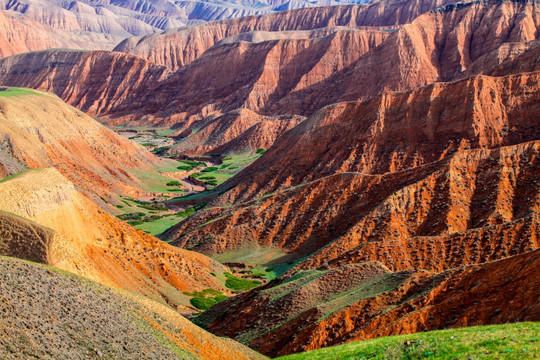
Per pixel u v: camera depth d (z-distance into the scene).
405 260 67.06
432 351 29.22
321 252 82.00
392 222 84.19
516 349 25.44
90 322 30.42
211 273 85.19
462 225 82.12
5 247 44.34
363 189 100.75
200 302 71.50
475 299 42.41
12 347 23.92
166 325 37.88
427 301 45.97
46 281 31.66
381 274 57.72
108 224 72.56
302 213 103.56
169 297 68.38
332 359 35.47
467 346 28.06
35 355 24.42
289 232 101.81
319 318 51.06
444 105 122.06
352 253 70.12
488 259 63.84
